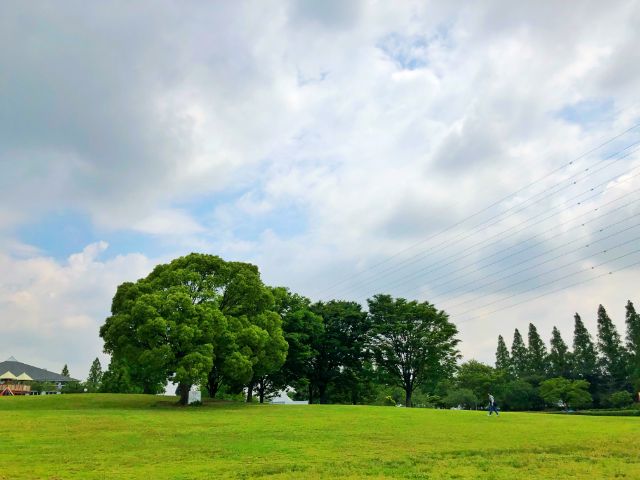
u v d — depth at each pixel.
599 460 17.42
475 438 23.91
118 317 44.62
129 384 81.69
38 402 47.75
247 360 45.22
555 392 87.44
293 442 22.56
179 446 21.30
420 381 72.25
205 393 73.06
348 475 14.95
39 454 19.06
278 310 64.69
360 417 35.19
